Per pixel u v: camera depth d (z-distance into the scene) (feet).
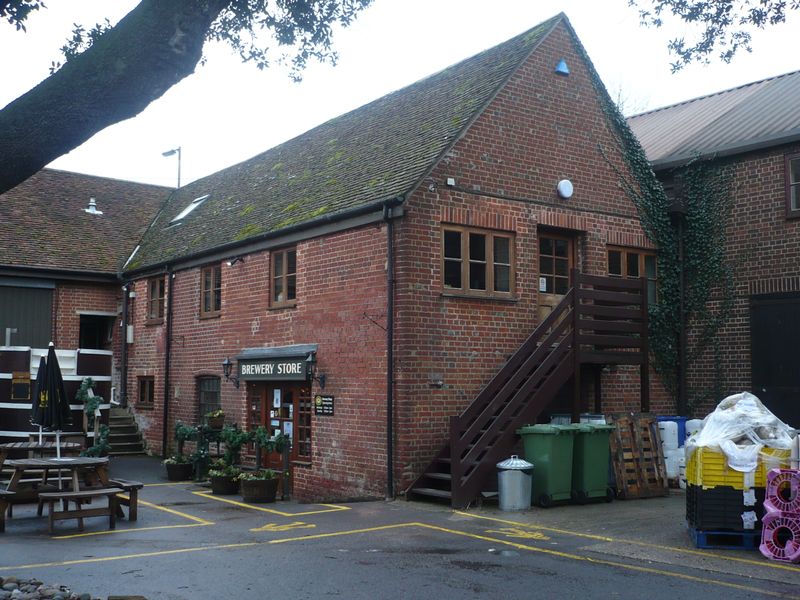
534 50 48.98
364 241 45.01
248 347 55.62
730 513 29.91
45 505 42.52
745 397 31.78
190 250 63.52
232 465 50.26
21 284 69.97
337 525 35.58
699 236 54.85
